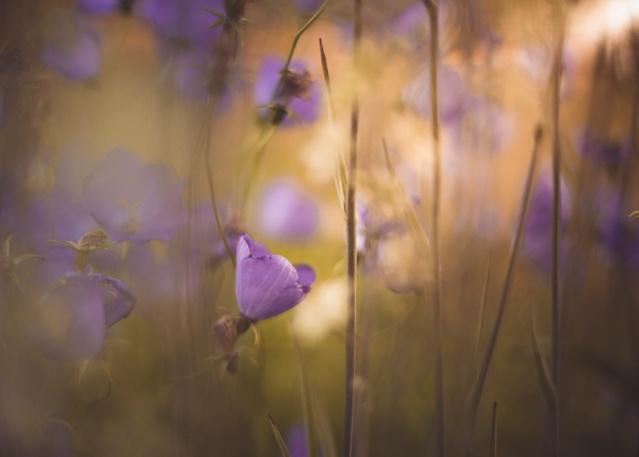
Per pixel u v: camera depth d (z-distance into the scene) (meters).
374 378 0.69
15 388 0.57
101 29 0.65
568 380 0.70
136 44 0.67
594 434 0.71
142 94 0.64
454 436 0.65
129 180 0.56
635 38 0.65
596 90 0.69
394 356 0.68
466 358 0.67
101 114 0.65
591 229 0.70
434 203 0.56
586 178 0.70
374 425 0.68
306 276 0.56
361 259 0.57
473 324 0.68
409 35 0.61
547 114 0.60
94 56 0.64
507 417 0.72
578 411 0.73
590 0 0.61
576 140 0.73
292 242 0.76
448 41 0.65
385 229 0.56
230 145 0.63
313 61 0.61
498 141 0.72
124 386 0.65
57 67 0.63
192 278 0.61
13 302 0.53
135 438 0.63
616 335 0.73
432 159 0.57
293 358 0.72
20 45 0.59
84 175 0.64
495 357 0.71
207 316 0.61
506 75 0.69
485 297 0.62
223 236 0.56
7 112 0.58
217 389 0.62
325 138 0.54
